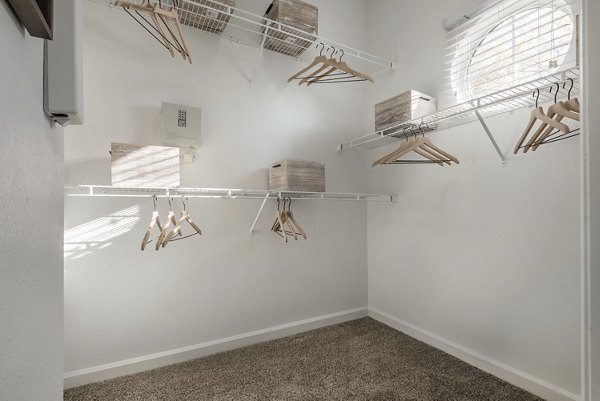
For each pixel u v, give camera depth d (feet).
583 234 1.98
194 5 6.86
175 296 7.56
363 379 6.68
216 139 8.02
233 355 7.77
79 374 6.54
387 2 9.73
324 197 9.49
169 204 7.34
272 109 8.82
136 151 6.08
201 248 7.86
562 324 5.83
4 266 1.18
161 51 7.43
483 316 7.12
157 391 6.32
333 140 9.80
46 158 1.88
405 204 9.05
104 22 6.88
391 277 9.53
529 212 6.30
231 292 8.23
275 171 8.21
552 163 5.97
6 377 1.21
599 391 1.89
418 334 8.57
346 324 9.66
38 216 1.69
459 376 6.79
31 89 1.57
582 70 2.00
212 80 8.00
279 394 6.19
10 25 1.25
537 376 6.18
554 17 6.37
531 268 6.27
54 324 2.10
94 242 6.77
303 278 9.29
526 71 6.76
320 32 9.61
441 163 7.23
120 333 7.00
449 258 7.84
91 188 5.91
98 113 6.79
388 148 9.64
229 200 8.20
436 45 8.20
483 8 7.03
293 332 9.01
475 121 7.27
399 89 9.27
